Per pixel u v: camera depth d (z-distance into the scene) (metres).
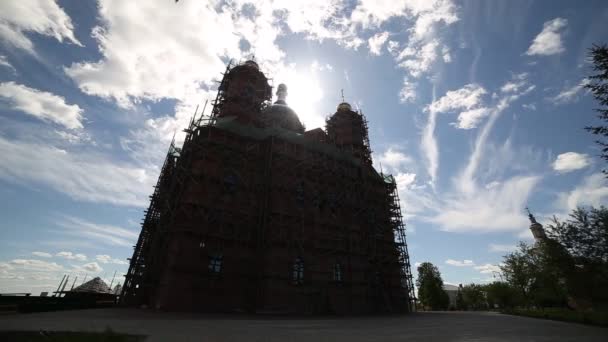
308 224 35.78
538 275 41.09
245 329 14.77
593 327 18.95
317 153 41.34
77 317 17.53
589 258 24.59
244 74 46.81
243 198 33.75
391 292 40.41
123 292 31.31
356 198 42.72
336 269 36.25
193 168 32.03
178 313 24.00
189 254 27.95
